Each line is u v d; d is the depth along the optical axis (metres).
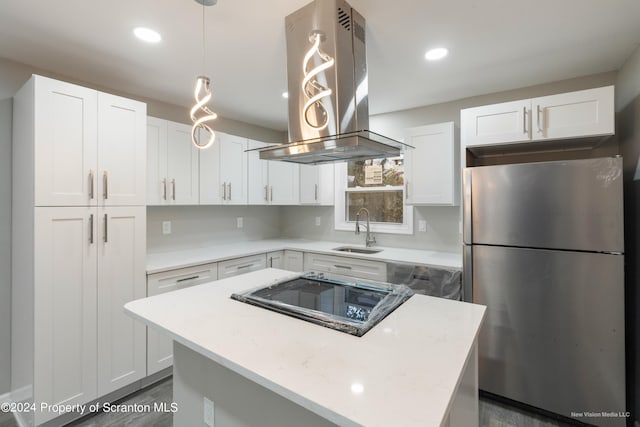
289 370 0.92
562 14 1.62
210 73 2.36
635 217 1.93
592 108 1.94
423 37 1.85
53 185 1.85
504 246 2.06
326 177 3.71
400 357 1.00
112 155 2.12
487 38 1.86
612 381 1.79
